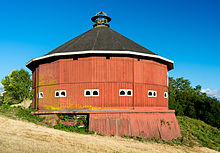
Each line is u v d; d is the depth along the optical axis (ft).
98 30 90.84
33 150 36.09
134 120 67.10
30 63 84.64
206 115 119.14
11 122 57.06
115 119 65.51
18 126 53.98
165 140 68.23
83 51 69.21
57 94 72.33
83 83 70.33
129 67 72.54
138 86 73.31
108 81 70.23
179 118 112.37
